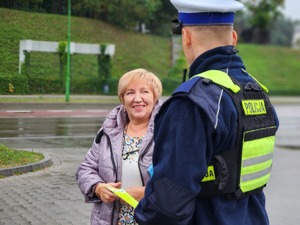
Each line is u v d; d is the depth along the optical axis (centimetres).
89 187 314
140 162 312
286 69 5494
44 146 662
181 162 214
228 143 225
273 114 257
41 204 577
